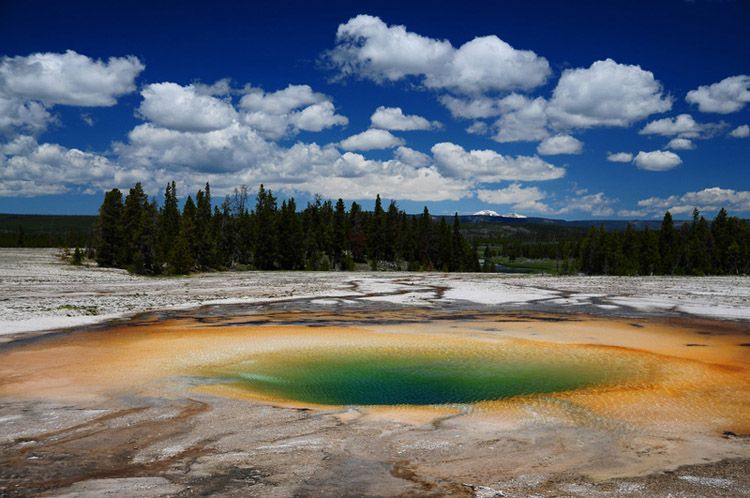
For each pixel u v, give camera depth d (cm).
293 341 2219
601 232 10231
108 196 7694
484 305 3575
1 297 3725
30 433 1062
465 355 1952
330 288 4891
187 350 2022
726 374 1645
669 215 10606
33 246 12775
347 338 2295
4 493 786
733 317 2952
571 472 881
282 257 9125
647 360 1861
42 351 1986
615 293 4262
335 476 857
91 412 1208
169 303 3634
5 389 1430
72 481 832
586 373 1678
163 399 1330
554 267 15088
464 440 1034
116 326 2631
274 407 1266
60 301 3572
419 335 2370
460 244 11044
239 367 1752
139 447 986
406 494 791
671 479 853
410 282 5700
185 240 7369
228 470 880
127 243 7575
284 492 796
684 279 6012
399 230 11344
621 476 866
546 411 1255
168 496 779
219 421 1147
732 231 10144
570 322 2784
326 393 1453
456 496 785
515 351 2027
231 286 5138
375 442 1018
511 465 909
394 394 1445
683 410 1259
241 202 10519
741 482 843
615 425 1141
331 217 11162
